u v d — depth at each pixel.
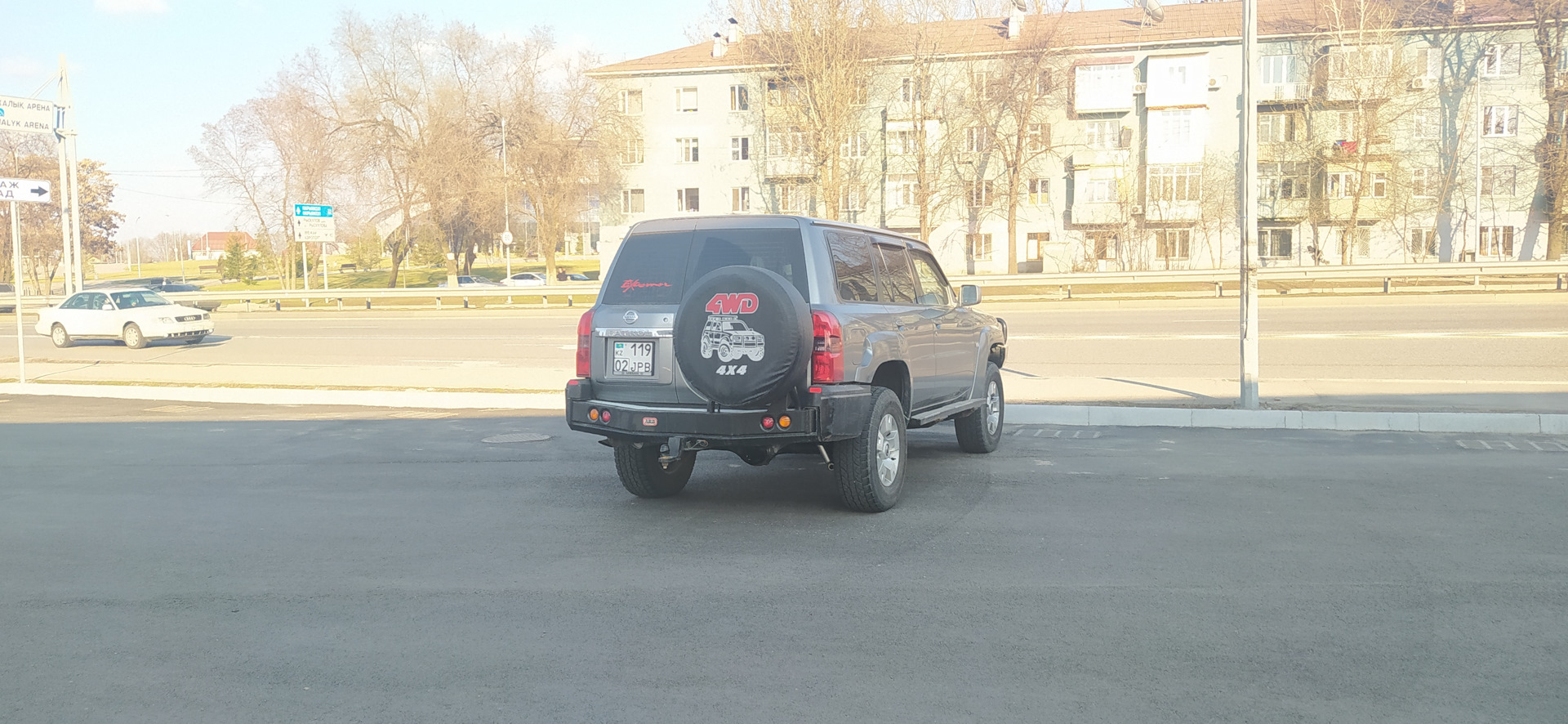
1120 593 4.90
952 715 3.51
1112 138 54.06
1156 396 12.12
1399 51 48.41
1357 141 48.91
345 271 102.44
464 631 4.47
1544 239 50.09
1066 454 9.00
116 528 6.53
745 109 59.38
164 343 26.08
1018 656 4.08
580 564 5.59
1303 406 10.99
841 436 6.28
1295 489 7.32
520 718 3.52
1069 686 3.77
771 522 6.55
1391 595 4.82
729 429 6.22
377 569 5.52
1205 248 53.47
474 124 57.88
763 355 6.07
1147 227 52.56
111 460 9.20
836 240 6.86
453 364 18.80
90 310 24.83
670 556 5.72
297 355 21.91
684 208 60.31
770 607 4.77
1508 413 10.11
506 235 54.25
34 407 13.77
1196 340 19.64
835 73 48.28
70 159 35.88
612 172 56.88
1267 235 53.53
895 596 4.91
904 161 55.41
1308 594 4.84
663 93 60.06
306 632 4.47
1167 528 6.20
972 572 5.30
